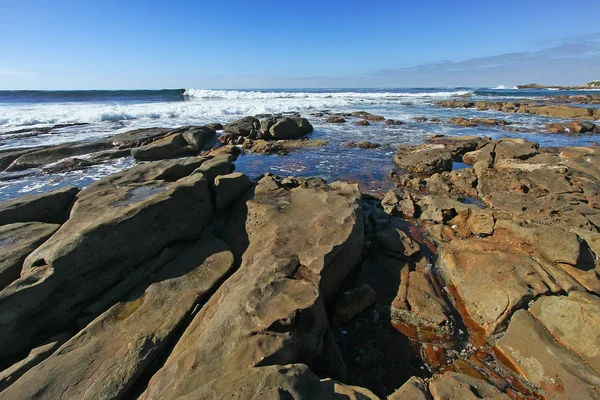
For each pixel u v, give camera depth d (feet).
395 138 61.36
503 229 21.98
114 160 46.34
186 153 49.24
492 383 13.39
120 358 12.61
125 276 17.15
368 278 19.61
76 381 11.78
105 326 14.17
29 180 38.34
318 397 9.51
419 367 14.37
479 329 16.22
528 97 176.76
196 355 11.60
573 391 12.10
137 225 17.85
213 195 24.04
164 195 19.81
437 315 16.44
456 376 12.75
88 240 15.98
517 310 15.79
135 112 79.41
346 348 15.35
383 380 13.84
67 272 15.28
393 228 24.00
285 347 11.66
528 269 17.44
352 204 22.63
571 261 17.92
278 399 8.86
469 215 25.08
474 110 113.60
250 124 63.31
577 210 25.48
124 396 11.73
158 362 13.14
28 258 15.98
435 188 34.91
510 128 72.02
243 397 9.00
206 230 21.85
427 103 136.36
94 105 96.32
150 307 15.16
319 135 64.49
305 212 22.56
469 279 18.60
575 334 13.85
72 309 15.34
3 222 21.04
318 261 16.67
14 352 13.94
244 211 23.97
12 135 55.52
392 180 38.34
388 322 16.71
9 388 11.47
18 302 14.07
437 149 43.06
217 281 17.06
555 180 32.27
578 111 92.17
